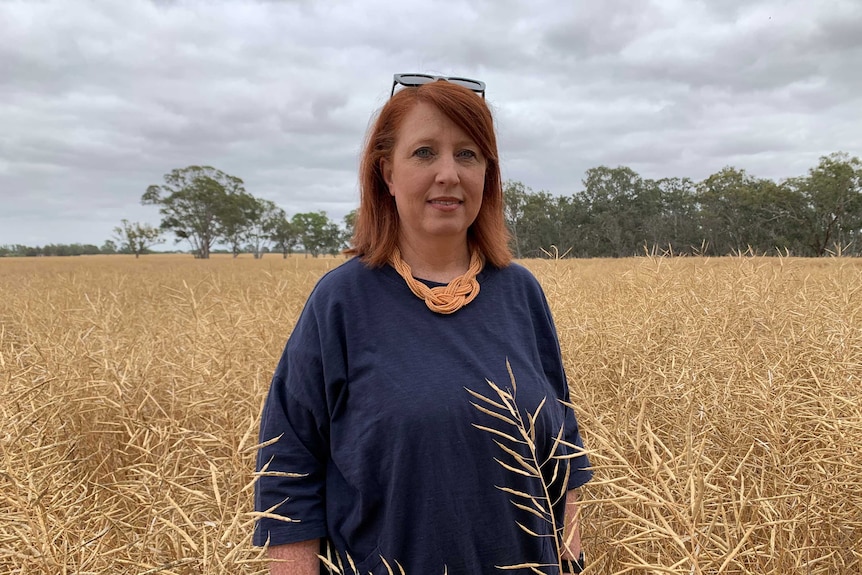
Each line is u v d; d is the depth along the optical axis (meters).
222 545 1.46
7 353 3.98
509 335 1.68
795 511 1.83
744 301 4.64
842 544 1.86
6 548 1.46
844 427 1.98
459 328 1.62
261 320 5.21
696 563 1.10
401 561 1.51
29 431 2.39
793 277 5.36
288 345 1.71
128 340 5.13
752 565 1.53
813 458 1.91
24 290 11.54
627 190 66.06
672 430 2.59
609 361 3.63
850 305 4.01
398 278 1.66
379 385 1.53
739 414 2.46
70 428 2.96
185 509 1.92
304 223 108.56
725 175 57.69
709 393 2.64
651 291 4.77
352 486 1.57
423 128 1.57
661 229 57.22
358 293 1.63
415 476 1.49
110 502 2.35
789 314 4.11
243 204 91.19
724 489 1.93
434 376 1.53
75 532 1.64
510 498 1.55
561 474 1.74
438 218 1.59
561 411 1.83
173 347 4.76
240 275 17.11
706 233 55.28
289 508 1.59
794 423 2.17
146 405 3.51
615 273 7.13
